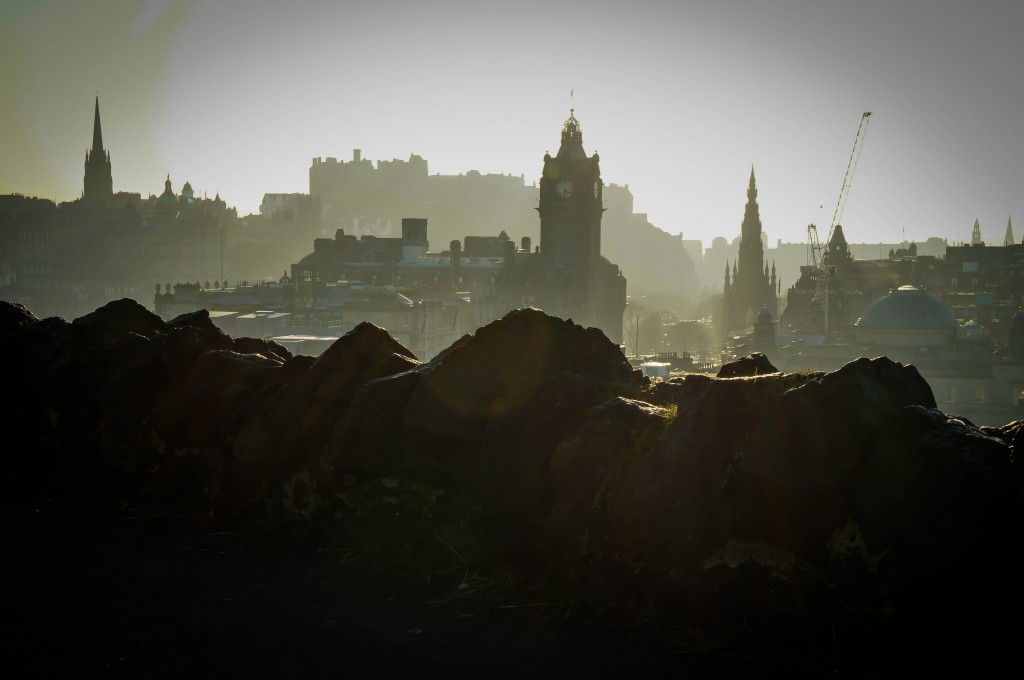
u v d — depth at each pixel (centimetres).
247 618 653
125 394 970
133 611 665
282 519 848
